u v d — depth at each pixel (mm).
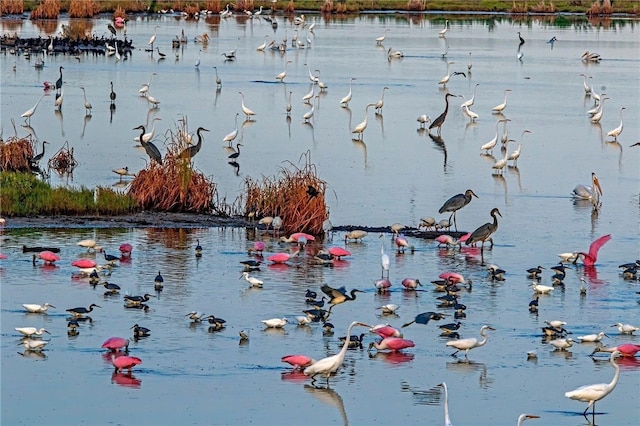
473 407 22672
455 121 64000
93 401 22719
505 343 26422
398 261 33312
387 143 56000
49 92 71000
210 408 22422
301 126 60500
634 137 59438
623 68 91625
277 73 84125
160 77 80125
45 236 35156
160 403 22578
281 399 23000
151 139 54281
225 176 45969
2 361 24625
